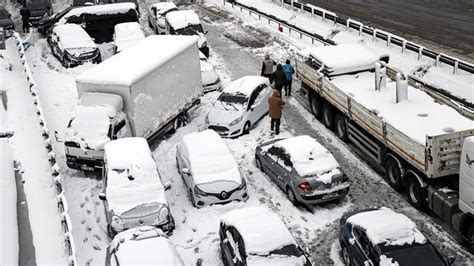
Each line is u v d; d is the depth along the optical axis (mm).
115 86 20391
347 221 14812
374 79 21594
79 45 30359
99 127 19562
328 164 17672
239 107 22719
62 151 21500
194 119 24297
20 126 23047
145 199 16562
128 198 16562
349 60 22141
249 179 19375
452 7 36969
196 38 24141
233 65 30188
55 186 18125
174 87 22672
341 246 15094
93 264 15188
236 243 14133
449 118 17547
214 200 17594
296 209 17562
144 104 20953
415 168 16766
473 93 24047
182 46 23094
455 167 15586
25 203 17641
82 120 19828
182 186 19141
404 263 12984
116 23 34750
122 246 13578
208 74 26953
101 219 17297
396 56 28703
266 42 33719
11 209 16688
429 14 35875
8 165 19109
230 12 40938
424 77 26172
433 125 17078
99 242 16188
